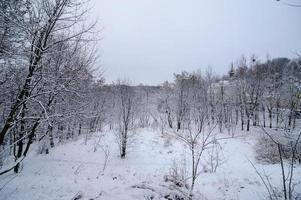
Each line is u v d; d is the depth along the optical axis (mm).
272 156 17109
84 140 22062
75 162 17078
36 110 6750
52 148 19188
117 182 7785
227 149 20297
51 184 7891
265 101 26250
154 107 37281
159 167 16688
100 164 17578
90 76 7852
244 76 32906
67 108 7379
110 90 23906
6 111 6027
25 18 5344
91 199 5629
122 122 23359
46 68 6129
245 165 15852
